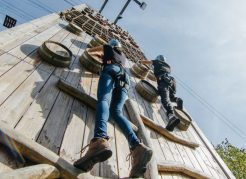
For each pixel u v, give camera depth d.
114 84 2.93
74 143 2.51
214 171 4.43
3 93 2.59
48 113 2.72
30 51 3.80
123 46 9.62
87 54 4.52
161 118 5.01
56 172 1.93
